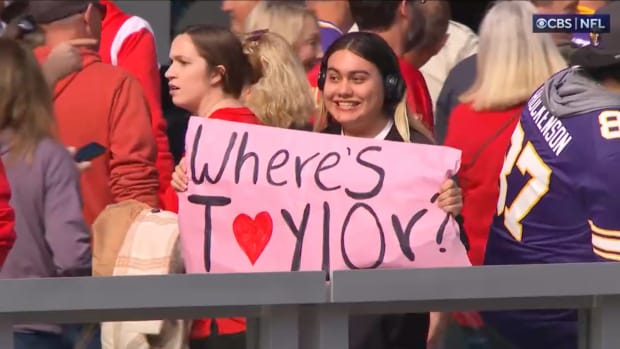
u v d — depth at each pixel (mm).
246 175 12656
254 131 12766
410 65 20781
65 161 15141
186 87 18031
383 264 12344
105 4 21938
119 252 15250
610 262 11664
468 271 11391
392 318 14695
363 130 15820
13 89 14953
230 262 12672
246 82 18406
